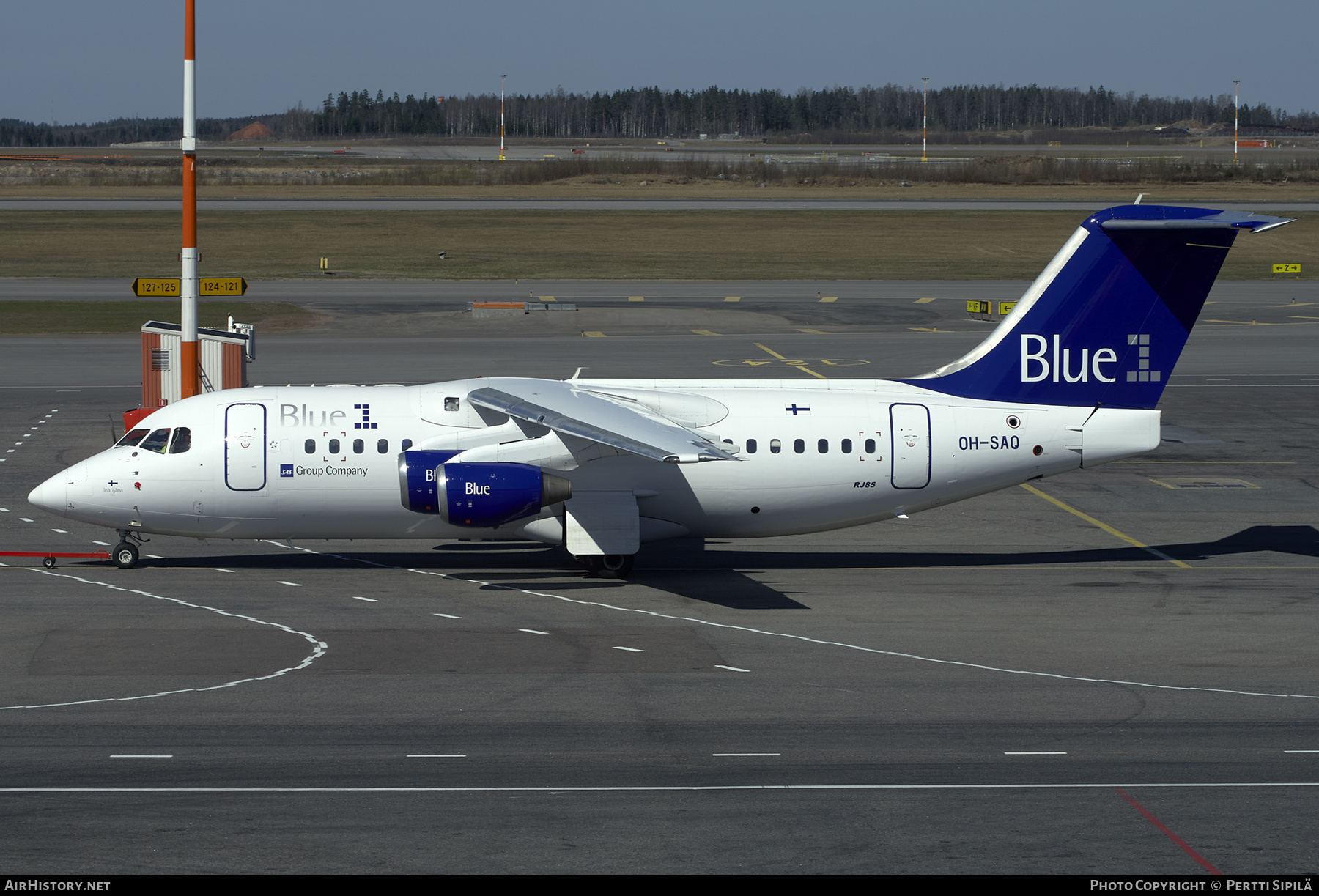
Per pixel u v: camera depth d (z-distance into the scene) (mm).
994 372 117875
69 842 59438
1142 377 117875
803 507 116188
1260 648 93500
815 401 117125
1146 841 61000
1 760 69375
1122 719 78062
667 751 72000
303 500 113438
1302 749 73312
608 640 94250
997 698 81812
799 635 96125
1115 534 133750
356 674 85375
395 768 69062
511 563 120062
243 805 63906
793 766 69875
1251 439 182500
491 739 73562
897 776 68750
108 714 76938
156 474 112188
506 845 59719
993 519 140750
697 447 97375
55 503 112188
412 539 122125
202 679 83688
